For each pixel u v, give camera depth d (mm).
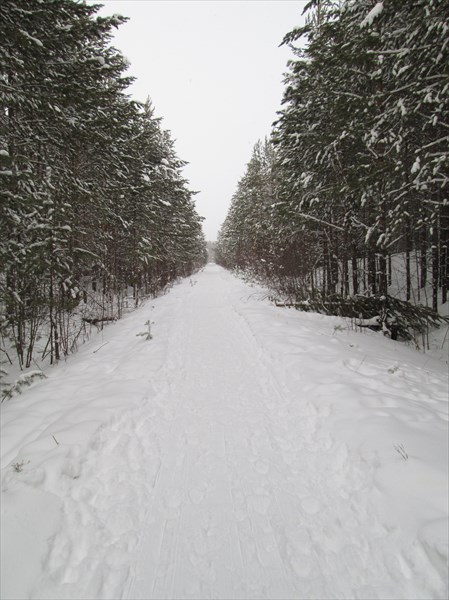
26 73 7078
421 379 5695
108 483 3377
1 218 5980
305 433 4195
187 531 2832
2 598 2199
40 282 7852
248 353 7551
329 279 13633
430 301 13672
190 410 4984
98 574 2449
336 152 9680
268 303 14422
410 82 6520
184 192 23391
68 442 3771
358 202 9797
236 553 2617
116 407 4719
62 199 8211
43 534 2680
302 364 6090
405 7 6457
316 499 3121
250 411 4906
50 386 5789
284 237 15445
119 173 12234
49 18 6910
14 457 3682
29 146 7895
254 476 3500
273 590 2328
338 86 9164
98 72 8438
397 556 2438
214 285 26062
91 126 9219
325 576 2404
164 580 2414
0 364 7902
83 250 8711
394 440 3498
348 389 4855
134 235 16047
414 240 13664
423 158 6559
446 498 2678
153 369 6449
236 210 34000
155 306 15102
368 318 10797
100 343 9031
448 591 2121
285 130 12617
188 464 3719
